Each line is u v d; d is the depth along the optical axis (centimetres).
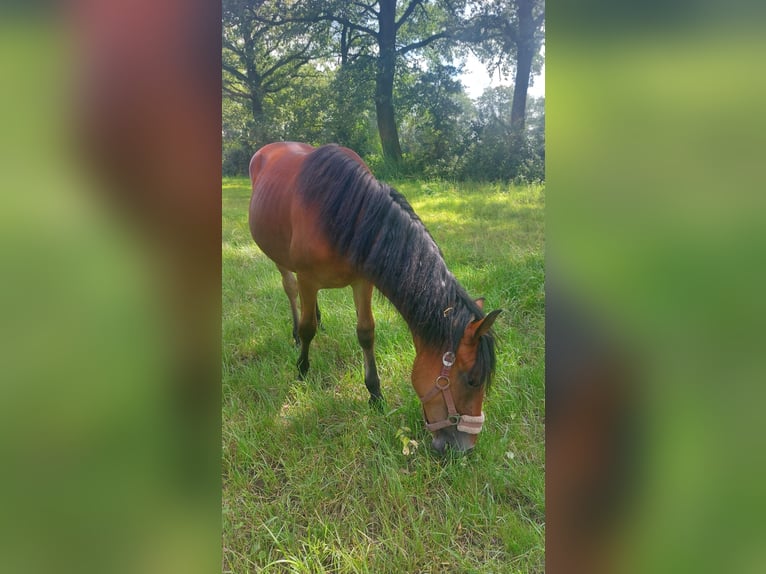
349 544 167
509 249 367
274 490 191
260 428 218
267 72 611
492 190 520
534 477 184
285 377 255
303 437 210
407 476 189
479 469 189
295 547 166
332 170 205
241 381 248
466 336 179
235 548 166
